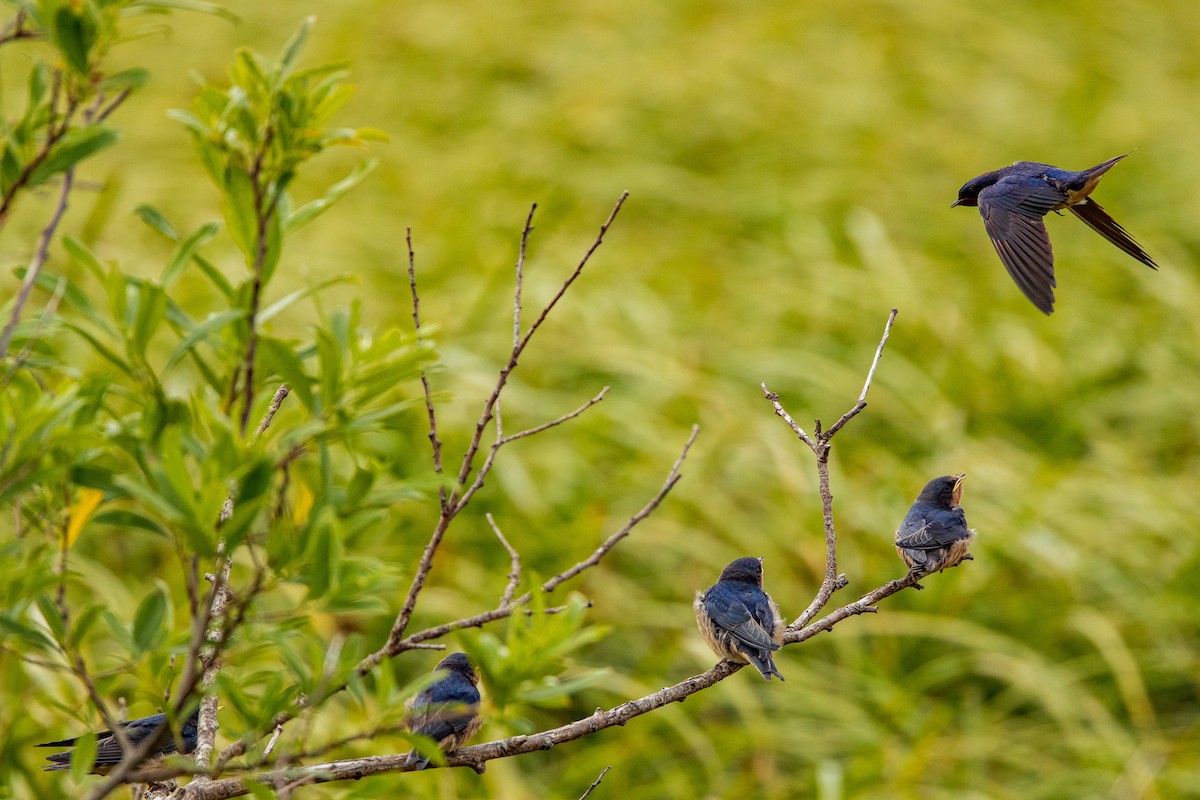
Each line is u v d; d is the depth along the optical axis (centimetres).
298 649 1122
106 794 442
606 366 1605
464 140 2194
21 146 481
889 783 1141
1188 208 2222
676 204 2064
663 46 2567
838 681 1287
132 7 492
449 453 1424
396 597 1266
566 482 1438
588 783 1175
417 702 677
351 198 1958
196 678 446
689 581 1355
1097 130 2434
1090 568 1391
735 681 1254
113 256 1606
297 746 485
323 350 428
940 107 2464
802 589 1352
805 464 1491
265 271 440
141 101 2152
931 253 2012
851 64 2533
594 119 2223
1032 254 737
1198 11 3186
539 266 1806
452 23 2589
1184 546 1431
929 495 891
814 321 1769
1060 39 2878
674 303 1761
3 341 437
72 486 488
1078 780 1170
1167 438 1681
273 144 439
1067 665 1314
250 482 408
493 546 1352
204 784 542
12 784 998
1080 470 1548
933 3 2873
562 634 491
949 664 1292
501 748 577
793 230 1981
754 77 2433
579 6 2714
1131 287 2008
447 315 1609
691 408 1555
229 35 2455
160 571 1304
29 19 519
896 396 1633
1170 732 1248
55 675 1075
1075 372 1758
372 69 2394
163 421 423
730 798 1141
